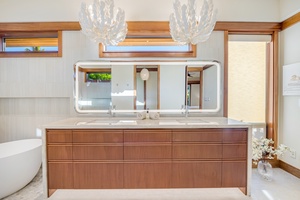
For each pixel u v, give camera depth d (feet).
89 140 7.00
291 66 8.75
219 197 7.20
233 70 10.34
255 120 10.33
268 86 9.95
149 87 9.16
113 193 7.52
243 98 10.37
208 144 7.06
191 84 9.16
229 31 9.26
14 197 7.16
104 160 7.02
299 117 8.48
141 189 7.65
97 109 9.15
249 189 7.11
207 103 9.20
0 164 6.89
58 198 7.16
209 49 9.14
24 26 9.00
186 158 7.06
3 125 9.41
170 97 9.17
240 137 7.09
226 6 9.11
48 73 9.12
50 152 6.98
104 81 9.14
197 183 7.09
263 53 10.26
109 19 5.68
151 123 7.50
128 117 9.12
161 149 7.04
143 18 9.02
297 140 8.61
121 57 9.12
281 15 9.07
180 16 5.76
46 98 9.34
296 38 8.55
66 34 9.05
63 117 9.34
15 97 9.21
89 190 7.75
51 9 8.96
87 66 9.11
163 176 7.06
